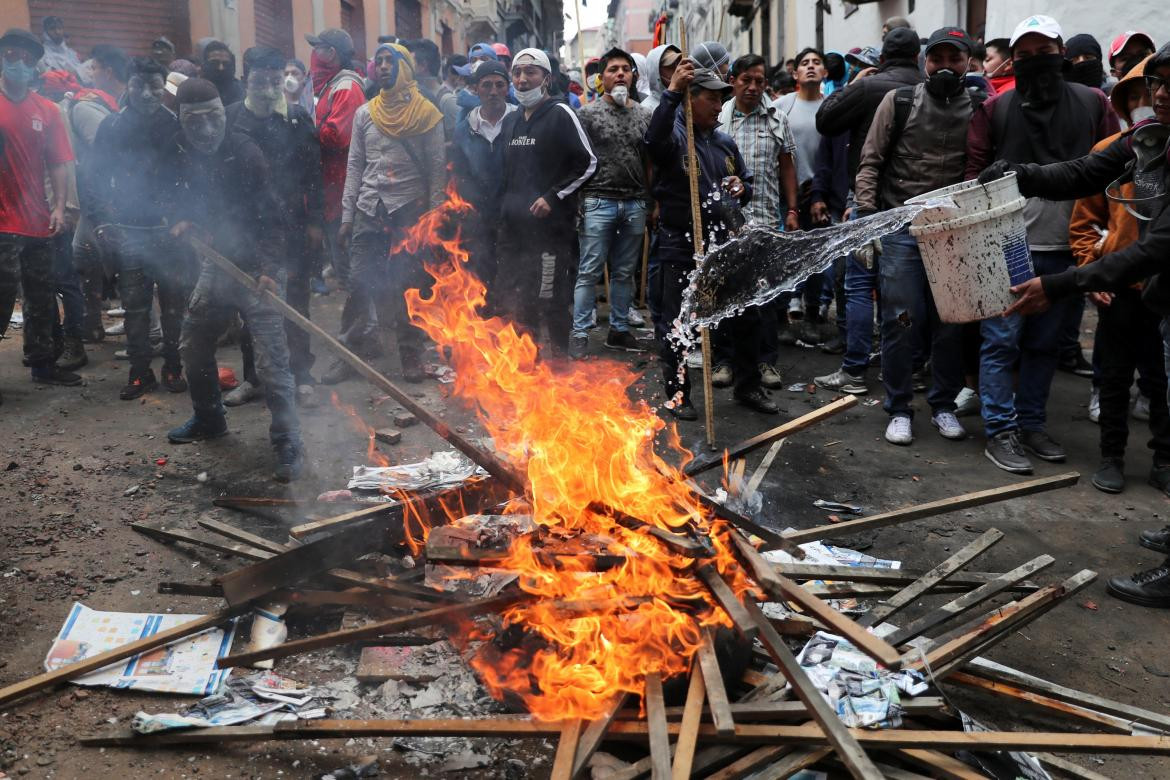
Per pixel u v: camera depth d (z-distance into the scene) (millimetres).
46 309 5844
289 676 2828
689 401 5469
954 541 3926
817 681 2545
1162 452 4527
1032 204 4922
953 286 4008
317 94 7797
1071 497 4406
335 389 5973
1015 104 4777
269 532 3830
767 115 6066
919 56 6426
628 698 2467
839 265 6992
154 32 11125
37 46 5469
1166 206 3188
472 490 3316
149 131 5266
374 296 6469
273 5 13617
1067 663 3041
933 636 3000
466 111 6715
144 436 5043
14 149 5469
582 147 5656
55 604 3258
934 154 4996
